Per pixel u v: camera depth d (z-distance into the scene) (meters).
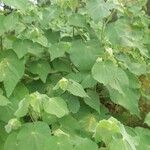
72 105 2.28
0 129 2.18
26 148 1.81
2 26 2.33
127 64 2.68
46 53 2.57
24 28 2.47
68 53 2.51
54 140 1.75
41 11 2.78
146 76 3.03
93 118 2.34
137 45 2.88
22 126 1.89
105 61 2.32
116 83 2.30
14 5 2.25
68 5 2.61
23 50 2.37
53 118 1.99
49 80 2.49
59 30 2.71
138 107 2.72
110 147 1.58
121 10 2.54
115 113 2.72
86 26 2.56
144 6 4.01
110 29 2.48
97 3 2.42
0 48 2.47
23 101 1.91
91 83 2.35
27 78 2.52
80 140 1.78
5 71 2.31
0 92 2.25
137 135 2.05
